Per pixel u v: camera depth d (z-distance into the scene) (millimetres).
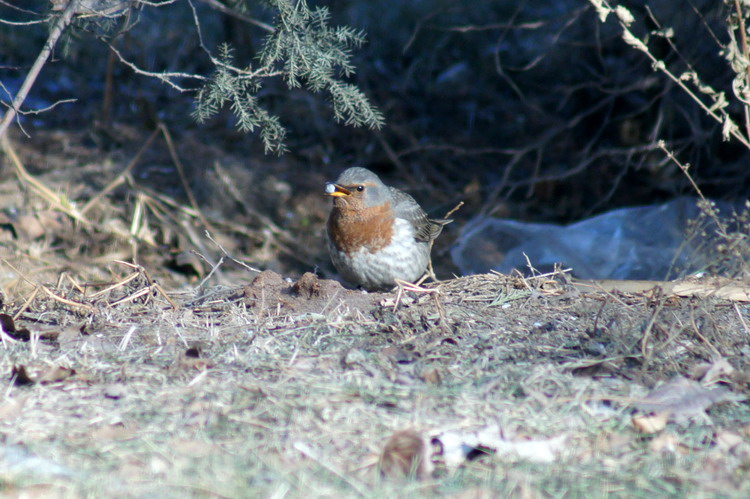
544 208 19203
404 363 7699
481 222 16656
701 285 9844
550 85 21828
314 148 20062
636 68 18375
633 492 5520
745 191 17641
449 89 22375
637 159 19328
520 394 6984
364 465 5844
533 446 6086
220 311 9297
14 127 18844
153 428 6277
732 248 9750
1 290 10914
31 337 7980
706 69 16797
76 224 15203
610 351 7910
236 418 6434
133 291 9930
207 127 20219
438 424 6395
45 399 6777
